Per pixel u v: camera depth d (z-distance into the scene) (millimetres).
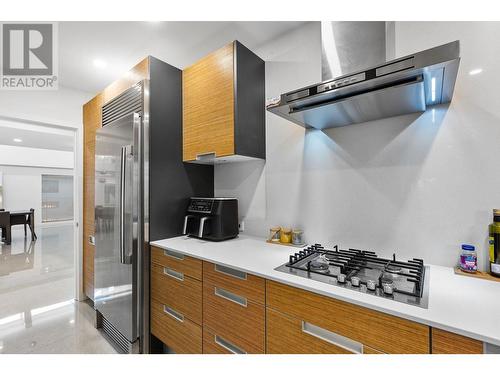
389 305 890
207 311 1513
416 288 994
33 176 8820
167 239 2016
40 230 8219
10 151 8086
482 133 1223
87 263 2783
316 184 1822
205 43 2160
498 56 1187
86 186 2834
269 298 1219
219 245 1828
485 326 752
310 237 1847
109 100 2389
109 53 2295
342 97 1228
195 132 2047
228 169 2387
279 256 1542
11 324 2307
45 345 1970
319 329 1066
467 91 1260
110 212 2008
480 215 1228
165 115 2035
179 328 1675
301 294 1104
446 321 781
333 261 1343
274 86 2068
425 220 1381
